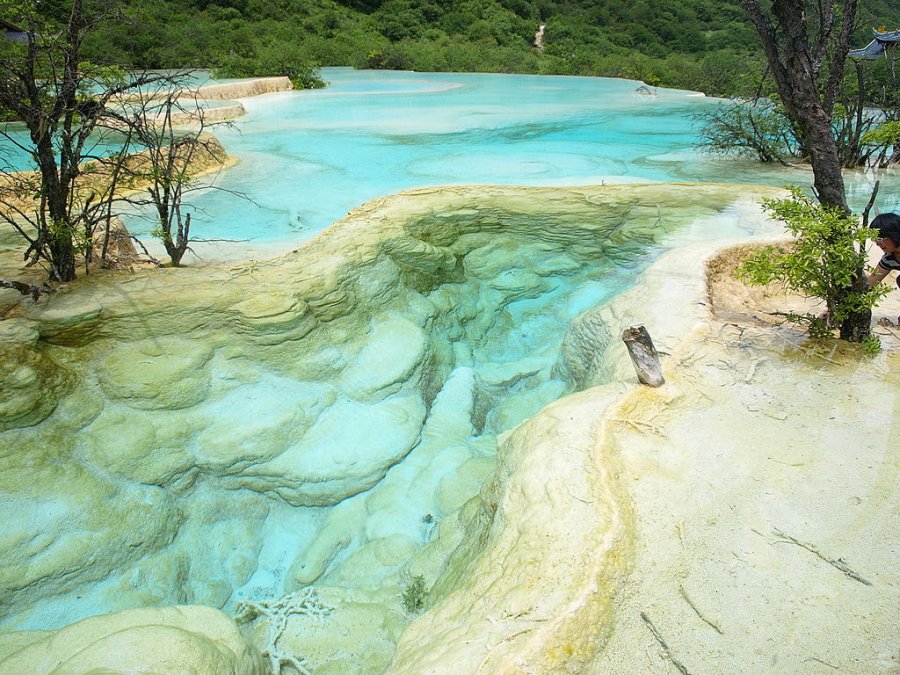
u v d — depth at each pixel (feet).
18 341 17.17
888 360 16.07
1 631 14.46
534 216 28.48
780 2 15.30
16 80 19.93
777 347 16.84
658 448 13.01
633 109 69.62
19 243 24.06
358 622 14.53
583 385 20.18
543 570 10.25
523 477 12.60
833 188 16.11
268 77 85.81
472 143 49.44
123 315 19.07
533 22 154.71
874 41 38.65
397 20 140.46
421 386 22.30
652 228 27.40
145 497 17.33
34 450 16.39
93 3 21.11
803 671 8.75
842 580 10.06
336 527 18.31
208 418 18.86
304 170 40.96
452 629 10.03
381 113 64.59
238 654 11.86
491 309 27.04
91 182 31.55
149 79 22.74
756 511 11.44
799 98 15.70
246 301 20.17
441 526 16.19
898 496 11.60
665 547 10.70
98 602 15.56
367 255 23.73
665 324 18.20
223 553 17.78
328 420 20.06
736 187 31.83
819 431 13.47
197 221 31.30
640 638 9.29
